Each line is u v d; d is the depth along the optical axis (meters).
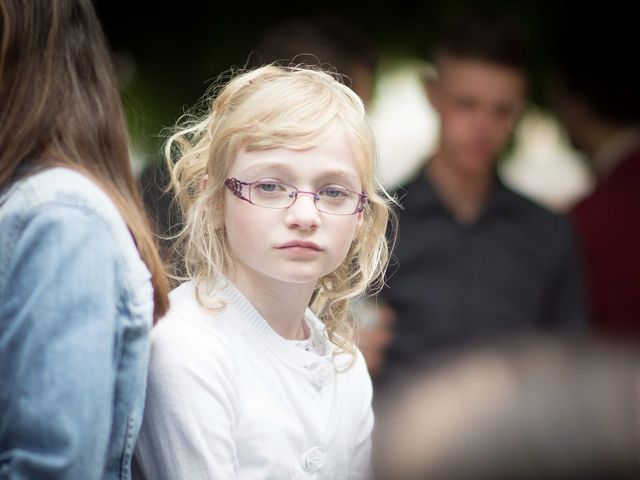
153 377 2.98
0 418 2.72
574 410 1.18
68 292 2.71
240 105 3.02
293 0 9.01
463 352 1.30
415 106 10.85
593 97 6.77
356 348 3.34
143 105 8.79
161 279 3.05
